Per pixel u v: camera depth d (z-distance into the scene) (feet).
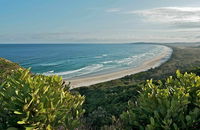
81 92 97.04
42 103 10.12
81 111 13.83
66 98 13.71
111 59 405.18
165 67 251.80
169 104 11.31
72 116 12.55
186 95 11.82
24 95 10.32
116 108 26.25
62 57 453.17
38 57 453.99
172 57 408.46
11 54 549.54
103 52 627.87
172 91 13.35
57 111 10.97
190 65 260.42
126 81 157.58
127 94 43.37
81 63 342.23
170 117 10.96
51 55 512.22
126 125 12.86
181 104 11.51
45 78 15.99
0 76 28.78
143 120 12.19
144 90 14.38
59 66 304.71
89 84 181.06
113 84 146.10
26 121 9.72
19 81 12.12
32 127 9.48
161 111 11.32
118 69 270.67
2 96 11.05
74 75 229.25
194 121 10.68
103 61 369.71
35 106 10.17
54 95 11.93
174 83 15.30
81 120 16.88
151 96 12.41
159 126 10.59
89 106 40.75
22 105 9.95
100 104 42.65
